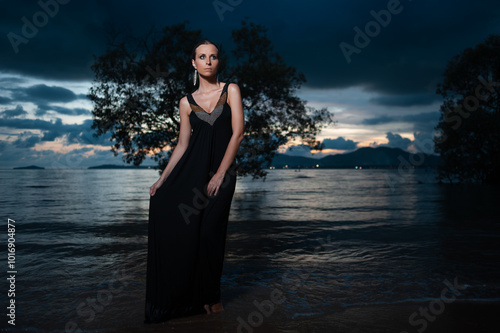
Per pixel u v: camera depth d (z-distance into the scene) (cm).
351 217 891
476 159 2950
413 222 781
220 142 268
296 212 1033
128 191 2536
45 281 344
